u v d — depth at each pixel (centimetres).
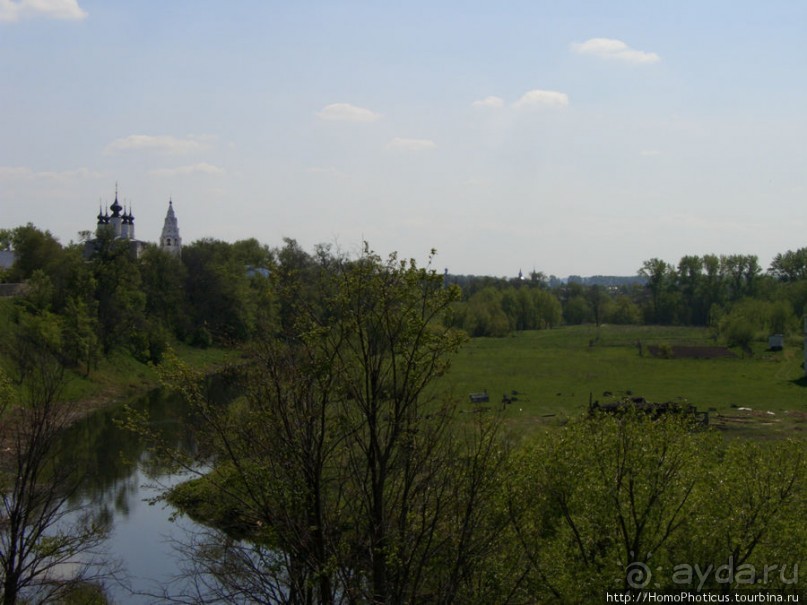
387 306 1789
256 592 1864
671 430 2503
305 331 1845
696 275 18600
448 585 1834
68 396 7175
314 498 1812
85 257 12019
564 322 19900
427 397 2052
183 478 4316
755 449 2514
